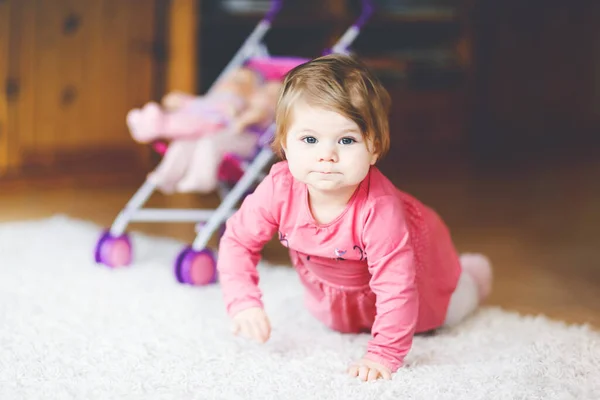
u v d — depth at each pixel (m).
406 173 3.54
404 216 1.12
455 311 1.28
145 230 2.21
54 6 2.97
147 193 1.73
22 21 2.91
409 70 4.05
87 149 3.11
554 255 2.05
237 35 3.83
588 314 1.49
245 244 1.17
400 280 1.07
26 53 2.94
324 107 1.01
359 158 1.03
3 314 1.31
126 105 3.17
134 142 3.21
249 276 1.16
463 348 1.19
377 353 1.06
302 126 1.02
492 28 4.37
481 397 0.97
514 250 2.10
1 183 2.87
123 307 1.37
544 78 4.60
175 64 3.10
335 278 1.17
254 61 1.90
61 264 1.69
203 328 1.26
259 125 1.73
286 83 1.07
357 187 1.09
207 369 1.07
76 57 3.04
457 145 4.23
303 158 1.03
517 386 1.00
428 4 4.05
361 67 1.07
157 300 1.43
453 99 4.18
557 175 3.61
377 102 1.04
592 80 4.75
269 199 1.13
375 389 0.99
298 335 1.24
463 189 3.17
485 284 1.43
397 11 3.97
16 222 2.19
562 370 1.06
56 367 1.06
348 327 1.26
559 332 1.26
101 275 1.60
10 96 2.92
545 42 4.56
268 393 0.98
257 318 1.11
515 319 1.36
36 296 1.43
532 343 1.18
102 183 3.01
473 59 4.23
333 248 1.11
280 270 1.68
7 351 1.12
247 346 1.18
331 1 3.76
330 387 1.00
